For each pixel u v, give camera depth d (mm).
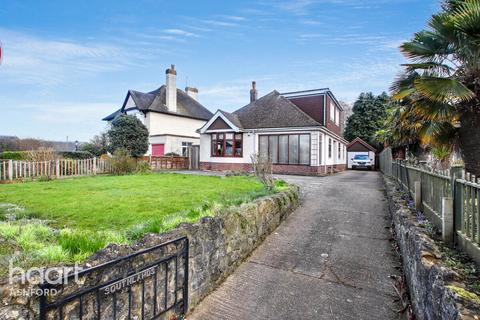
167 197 6922
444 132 6715
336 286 3924
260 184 9719
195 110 29141
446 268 2623
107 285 2373
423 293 2840
